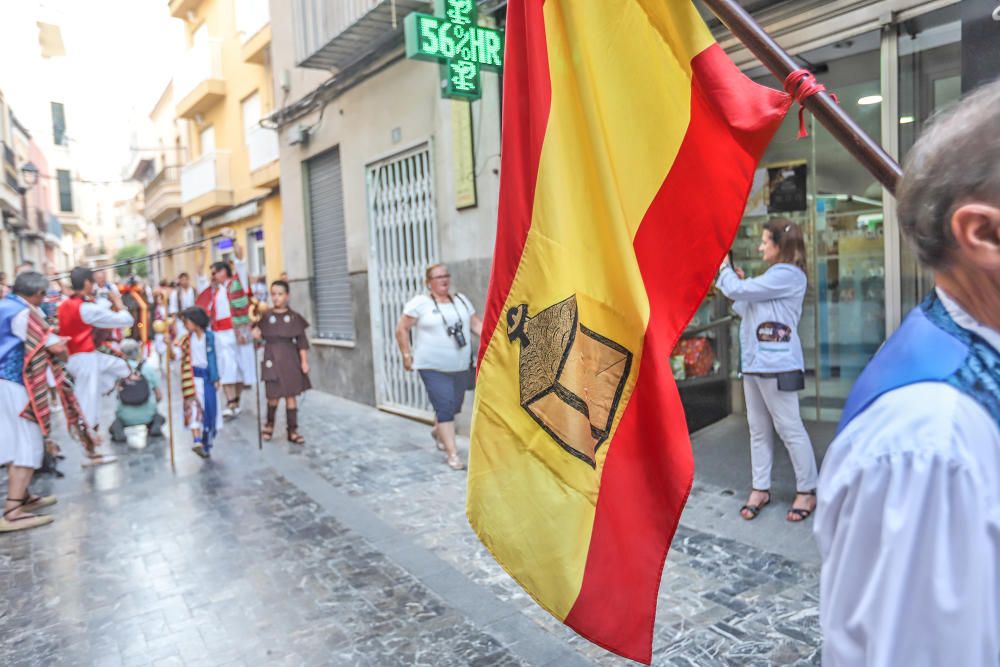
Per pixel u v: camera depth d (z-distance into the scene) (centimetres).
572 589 177
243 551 452
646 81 183
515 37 195
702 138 175
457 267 727
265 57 1362
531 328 188
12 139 2281
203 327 679
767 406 432
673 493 168
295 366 750
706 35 174
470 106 678
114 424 787
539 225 187
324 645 330
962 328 84
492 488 189
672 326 180
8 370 512
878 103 466
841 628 81
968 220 82
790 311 418
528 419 187
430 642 329
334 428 817
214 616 365
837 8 418
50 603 389
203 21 1720
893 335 93
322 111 977
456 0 603
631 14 183
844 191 555
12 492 519
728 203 173
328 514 515
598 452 178
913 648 74
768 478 446
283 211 1141
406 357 621
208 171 1645
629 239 178
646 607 170
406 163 813
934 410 77
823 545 86
